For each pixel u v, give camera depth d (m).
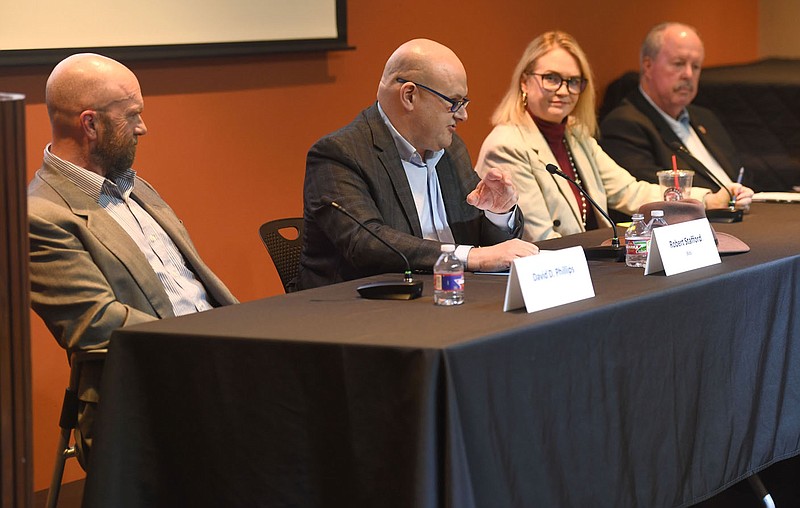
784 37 6.99
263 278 4.65
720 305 2.81
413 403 2.12
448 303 2.55
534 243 3.46
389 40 5.02
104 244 2.95
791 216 3.88
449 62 3.38
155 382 2.45
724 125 6.11
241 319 2.50
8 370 1.88
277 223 3.83
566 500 2.39
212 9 4.31
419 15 5.13
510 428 2.26
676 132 5.16
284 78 4.62
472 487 2.16
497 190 3.40
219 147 4.43
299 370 2.29
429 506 2.10
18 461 1.92
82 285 2.83
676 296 2.66
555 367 2.36
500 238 3.54
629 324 2.54
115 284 2.94
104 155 3.06
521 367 2.28
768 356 3.02
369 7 4.92
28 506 1.95
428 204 3.51
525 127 4.20
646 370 2.59
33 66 3.86
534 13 5.64
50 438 4.02
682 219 3.31
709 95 6.15
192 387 2.41
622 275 2.86
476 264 2.99
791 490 3.64
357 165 3.31
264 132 4.57
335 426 2.27
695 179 5.02
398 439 2.17
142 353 2.46
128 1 4.08
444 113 3.38
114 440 2.45
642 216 3.08
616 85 5.97
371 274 3.19
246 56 4.47
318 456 2.30
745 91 6.06
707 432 2.81
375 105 3.51
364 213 3.21
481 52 5.42
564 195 4.17
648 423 2.61
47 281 2.84
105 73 3.05
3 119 1.82
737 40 6.95
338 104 4.84
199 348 2.38
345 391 2.23
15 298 1.88
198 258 3.28
